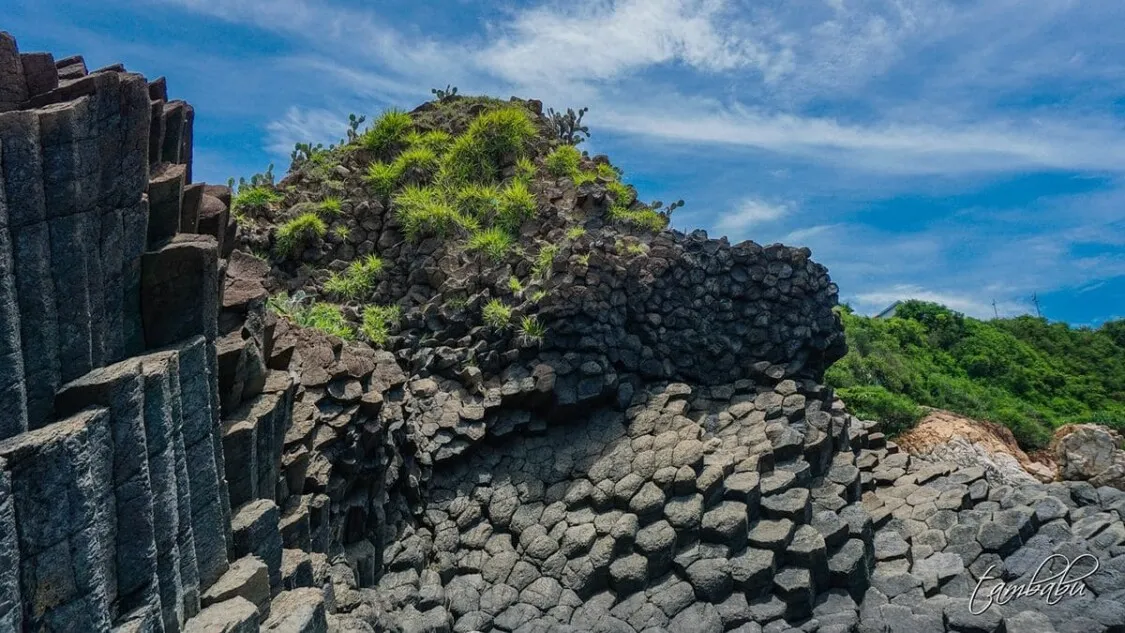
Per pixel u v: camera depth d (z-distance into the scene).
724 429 14.89
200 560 7.46
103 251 6.72
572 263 15.45
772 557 12.12
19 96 6.55
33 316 5.94
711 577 11.80
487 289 16.31
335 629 9.13
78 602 5.61
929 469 16.89
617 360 15.18
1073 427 21.75
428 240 18.19
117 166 6.76
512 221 18.25
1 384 5.57
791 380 15.72
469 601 11.95
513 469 14.05
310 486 10.69
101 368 6.52
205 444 7.51
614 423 14.66
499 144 20.58
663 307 16.02
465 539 13.05
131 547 6.29
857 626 11.94
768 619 11.58
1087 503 15.30
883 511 15.17
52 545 5.43
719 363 16.25
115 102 6.62
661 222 17.70
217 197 9.34
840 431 15.50
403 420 13.16
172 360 6.89
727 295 16.67
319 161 21.89
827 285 16.98
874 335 35.03
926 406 25.89
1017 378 35.06
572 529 12.69
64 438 5.46
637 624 11.42
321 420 11.29
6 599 5.04
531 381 14.48
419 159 20.23
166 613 6.68
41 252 5.97
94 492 5.78
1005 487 15.72
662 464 13.23
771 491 13.17
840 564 12.51
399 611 11.28
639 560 12.07
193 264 7.23
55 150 6.05
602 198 18.06
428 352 15.48
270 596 8.18
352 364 12.42
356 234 19.02
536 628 11.38
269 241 18.48
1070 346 39.25
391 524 12.62
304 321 14.98
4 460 5.05
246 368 9.24
